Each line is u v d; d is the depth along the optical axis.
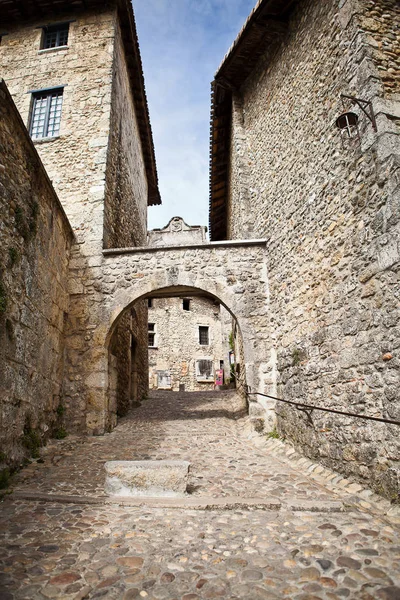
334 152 4.67
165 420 7.83
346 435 4.05
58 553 2.53
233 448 5.53
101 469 4.45
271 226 6.84
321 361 4.74
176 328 21.38
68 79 8.28
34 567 2.35
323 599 2.04
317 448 4.62
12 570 2.31
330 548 2.58
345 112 4.23
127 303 6.86
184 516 3.16
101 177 7.48
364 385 3.82
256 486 3.88
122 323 8.73
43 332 5.51
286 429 5.65
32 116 8.27
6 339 4.18
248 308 6.87
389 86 4.03
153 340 20.98
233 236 10.24
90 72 8.28
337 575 2.26
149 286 6.93
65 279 6.75
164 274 7.00
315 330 4.96
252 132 7.97
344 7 4.55
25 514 3.17
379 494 3.44
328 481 4.05
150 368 20.41
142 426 7.15
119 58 8.95
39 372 5.32
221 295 6.93
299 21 5.93
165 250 7.13
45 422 5.58
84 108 8.03
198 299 22.38
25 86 8.38
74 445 5.59
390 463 3.35
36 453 4.89
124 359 8.89
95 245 7.12
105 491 3.64
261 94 7.53
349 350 4.13
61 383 6.41
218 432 6.61
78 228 7.23
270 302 6.80
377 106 3.86
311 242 5.22
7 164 4.31
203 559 2.46
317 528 2.90
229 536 2.79
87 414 6.38
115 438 6.09
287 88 6.29
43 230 5.49
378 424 3.55
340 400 4.24
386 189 3.62
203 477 4.18
